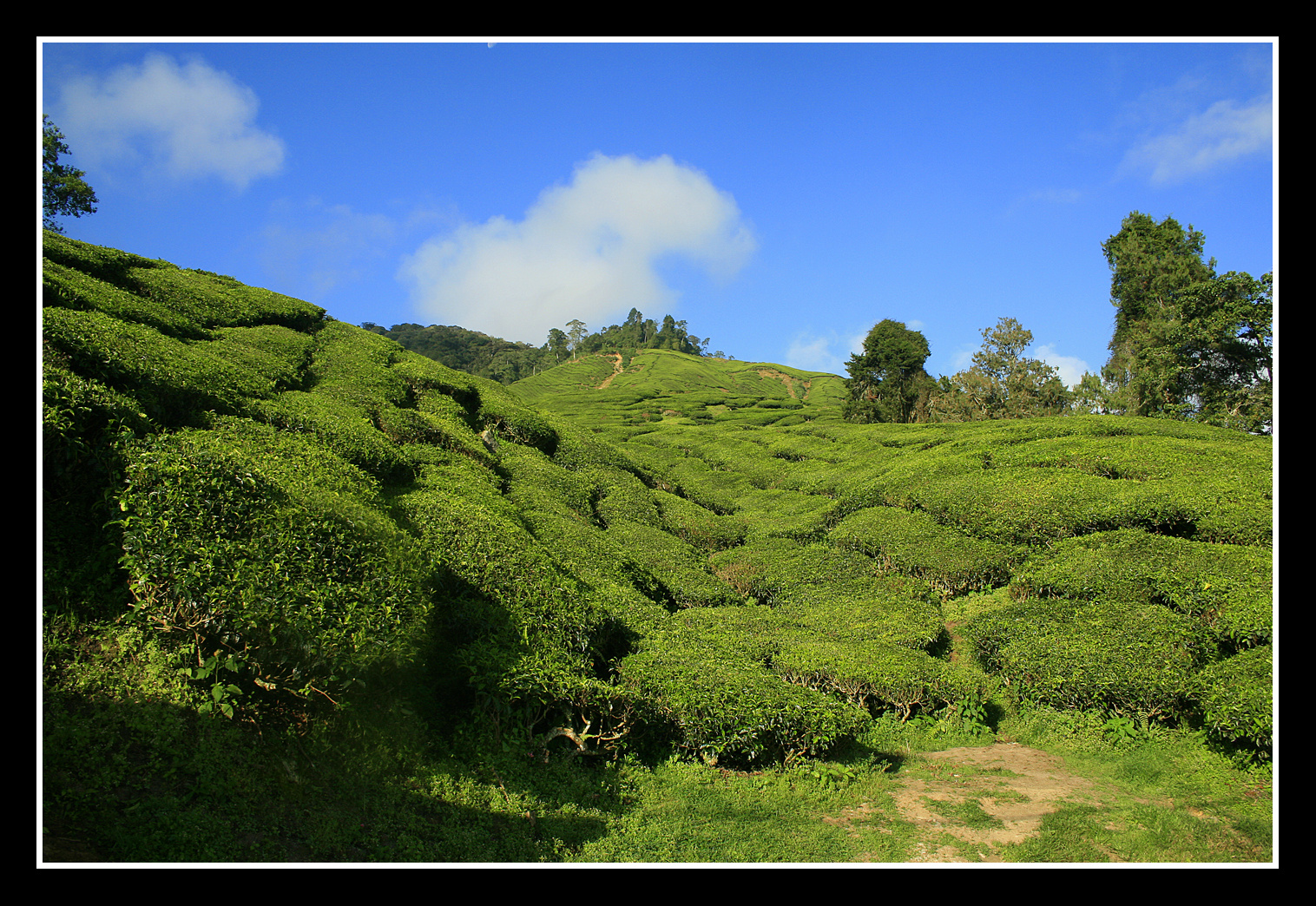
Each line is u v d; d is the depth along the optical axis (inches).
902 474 1156.5
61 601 313.3
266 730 315.3
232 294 1041.5
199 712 300.7
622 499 1087.6
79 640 306.3
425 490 666.8
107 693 289.7
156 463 354.3
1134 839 349.1
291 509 385.1
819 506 1245.7
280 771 301.6
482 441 1002.1
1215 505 759.1
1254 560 624.7
